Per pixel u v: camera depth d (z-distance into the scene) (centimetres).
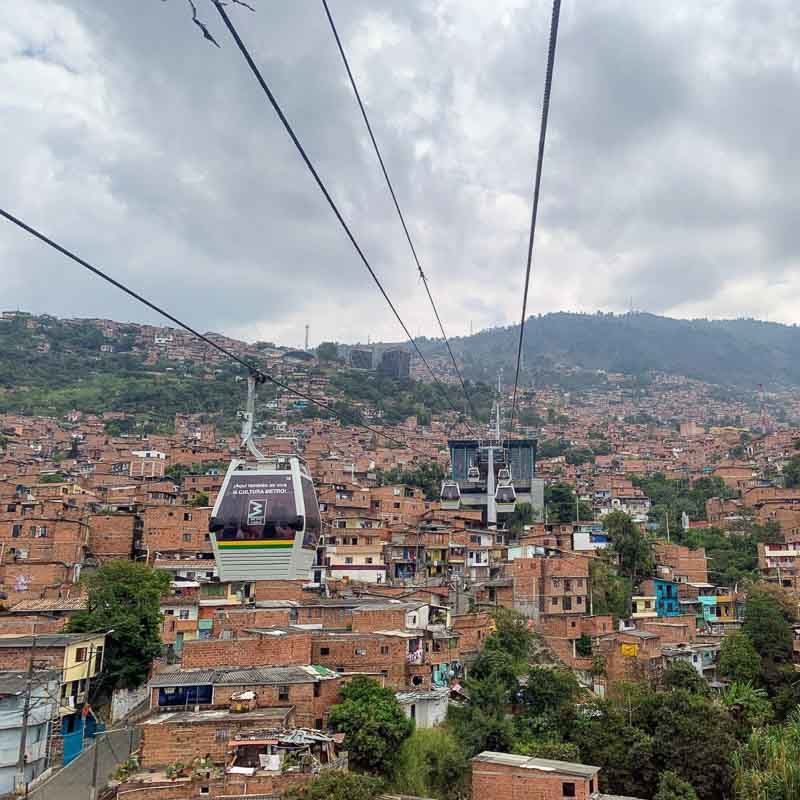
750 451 19125
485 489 13550
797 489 12450
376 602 6594
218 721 4341
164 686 4694
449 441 14338
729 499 13150
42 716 4678
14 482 10450
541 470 17388
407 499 10731
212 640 5150
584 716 5750
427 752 4847
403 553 8956
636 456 19812
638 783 5200
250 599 6894
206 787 3981
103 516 7794
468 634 6569
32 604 6219
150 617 5850
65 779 4566
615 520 9300
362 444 17675
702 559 9112
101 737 5125
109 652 5600
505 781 4412
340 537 8762
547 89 1375
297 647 5241
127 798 3931
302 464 3509
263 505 3278
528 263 2158
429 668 5509
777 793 4853
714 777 5100
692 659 7069
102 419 17425
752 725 6134
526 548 8662
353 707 4688
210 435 16475
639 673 6638
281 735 4291
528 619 7525
